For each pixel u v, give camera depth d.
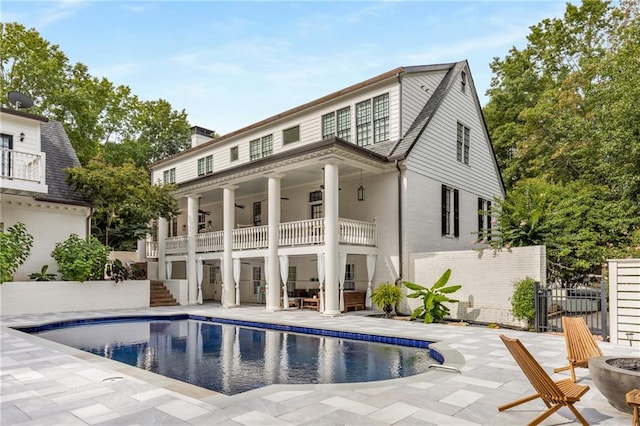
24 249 16.77
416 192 16.84
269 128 21.69
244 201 23.62
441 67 19.44
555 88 27.78
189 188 20.83
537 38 31.67
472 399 5.35
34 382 6.14
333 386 5.90
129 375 6.54
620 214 16.98
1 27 28.09
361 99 18.19
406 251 16.17
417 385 6.00
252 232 18.14
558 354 8.35
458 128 20.33
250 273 22.28
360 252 16.28
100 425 4.45
